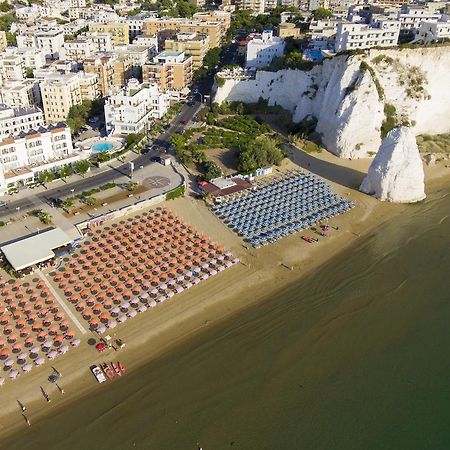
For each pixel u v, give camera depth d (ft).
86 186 444.96
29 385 262.88
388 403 257.34
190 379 270.05
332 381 269.85
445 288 341.21
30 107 537.65
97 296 320.50
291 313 318.04
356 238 397.19
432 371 276.41
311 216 420.36
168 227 396.78
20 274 337.52
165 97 611.06
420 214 432.66
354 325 308.60
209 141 543.80
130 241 378.94
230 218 411.13
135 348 288.30
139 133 542.98
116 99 542.16
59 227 384.47
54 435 239.50
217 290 335.67
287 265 363.15
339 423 246.47
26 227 385.91
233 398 259.39
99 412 251.19
